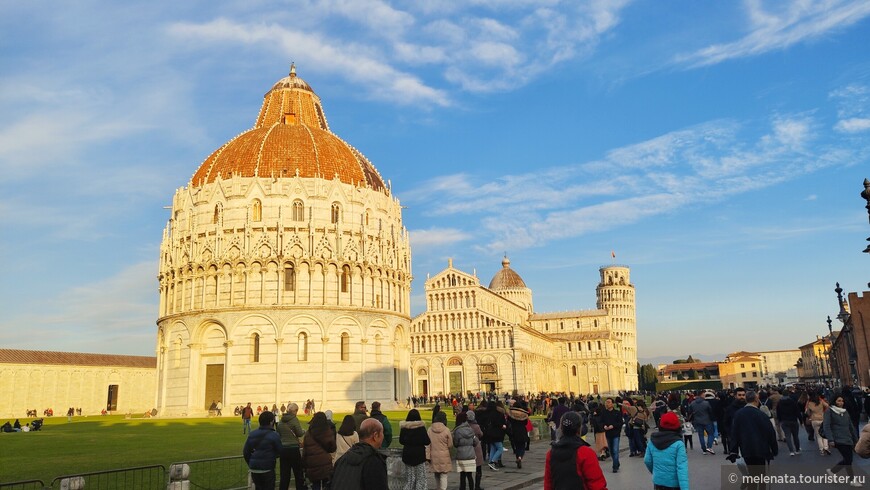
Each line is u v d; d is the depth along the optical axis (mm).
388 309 95500
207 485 25312
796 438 31984
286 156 95188
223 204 90750
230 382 85188
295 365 85938
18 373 127500
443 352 164125
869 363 77688
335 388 86688
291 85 113000
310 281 88312
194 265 89625
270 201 90438
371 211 96875
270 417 20625
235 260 87875
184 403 87188
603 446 35531
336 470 13508
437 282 169125
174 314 90375
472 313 163625
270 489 20047
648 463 16344
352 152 105188
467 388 159875
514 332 158875
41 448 41875
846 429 24375
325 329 87312
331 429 20453
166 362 91062
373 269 93938
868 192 34250
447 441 23469
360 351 89625
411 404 103625
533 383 169000
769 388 60656
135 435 53750
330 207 92500
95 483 25875
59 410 134125
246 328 86312
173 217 97375
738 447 21656
